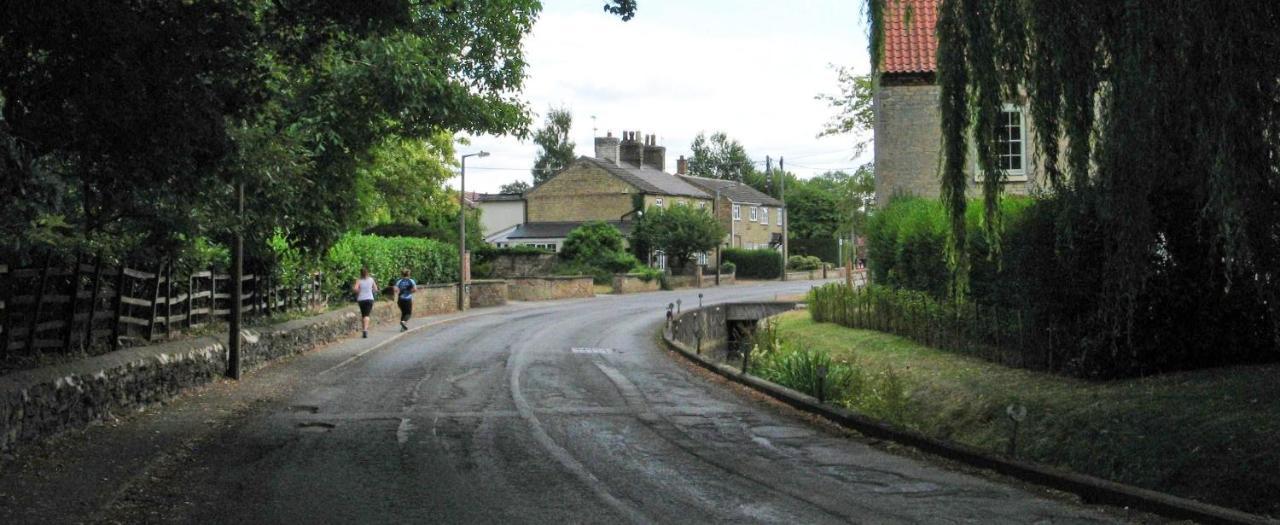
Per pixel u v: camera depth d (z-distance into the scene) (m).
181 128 10.06
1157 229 12.60
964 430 13.77
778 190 102.50
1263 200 9.16
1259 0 8.75
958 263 12.22
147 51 9.55
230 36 10.37
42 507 7.94
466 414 13.67
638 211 69.38
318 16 11.57
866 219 31.39
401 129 20.00
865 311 25.22
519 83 20.56
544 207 74.38
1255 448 9.35
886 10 11.85
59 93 9.50
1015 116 11.85
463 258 41.28
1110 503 8.52
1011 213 15.87
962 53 11.34
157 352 14.14
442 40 19.19
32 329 11.54
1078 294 14.24
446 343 25.89
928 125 27.72
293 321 22.72
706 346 33.78
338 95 18.20
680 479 9.47
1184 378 12.77
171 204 13.79
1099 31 9.91
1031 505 8.47
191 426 12.19
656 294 54.03
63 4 8.82
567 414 13.76
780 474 9.73
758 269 71.94
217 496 8.68
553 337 27.97
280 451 10.84
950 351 19.36
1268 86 8.95
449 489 8.99
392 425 12.70
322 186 19.58
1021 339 16.11
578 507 8.30
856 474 9.77
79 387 11.19
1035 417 12.71
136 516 7.98
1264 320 13.06
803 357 18.00
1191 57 8.90
